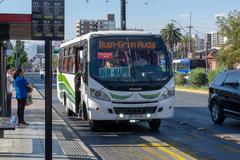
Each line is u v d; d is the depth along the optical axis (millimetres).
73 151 12695
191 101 34125
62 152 12289
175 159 11891
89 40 16797
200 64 85562
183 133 16734
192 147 13695
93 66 16547
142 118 16438
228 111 18516
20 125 17875
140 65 16641
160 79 16641
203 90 48844
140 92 16359
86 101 16891
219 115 19203
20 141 13812
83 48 17656
